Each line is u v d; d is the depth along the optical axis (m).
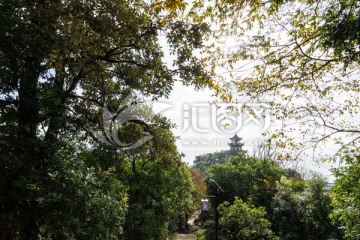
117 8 7.45
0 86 6.98
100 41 7.73
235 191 35.28
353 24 3.73
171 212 20.66
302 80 5.57
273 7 4.70
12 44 6.62
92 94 10.84
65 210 6.84
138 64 9.30
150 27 8.19
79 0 6.68
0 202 6.32
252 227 19.17
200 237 27.84
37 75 7.65
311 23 4.95
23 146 6.95
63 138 8.06
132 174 18.77
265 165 35.44
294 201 23.28
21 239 7.13
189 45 8.16
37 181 6.61
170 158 15.55
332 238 18.73
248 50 5.27
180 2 5.58
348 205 9.53
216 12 5.31
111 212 8.48
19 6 6.68
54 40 6.50
